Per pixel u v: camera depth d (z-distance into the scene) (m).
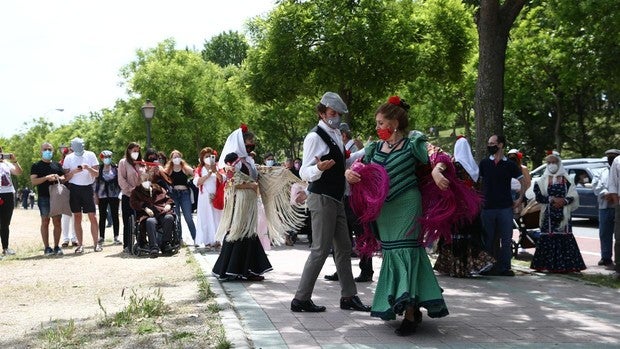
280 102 25.16
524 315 7.09
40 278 10.24
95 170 14.08
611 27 25.55
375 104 26.58
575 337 6.06
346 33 22.09
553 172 10.60
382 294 6.12
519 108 36.31
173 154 14.99
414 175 6.16
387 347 5.62
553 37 30.58
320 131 6.99
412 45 22.84
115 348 5.65
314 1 22.67
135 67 56.31
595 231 18.25
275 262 11.88
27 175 116.81
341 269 7.25
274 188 9.25
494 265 10.20
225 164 9.16
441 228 6.09
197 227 14.36
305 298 7.12
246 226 9.21
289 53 22.66
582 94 40.69
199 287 8.83
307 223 14.94
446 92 38.25
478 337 6.04
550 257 10.46
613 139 42.94
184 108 54.81
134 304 7.36
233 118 54.84
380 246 6.40
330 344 5.71
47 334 6.21
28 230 22.98
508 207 10.16
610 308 7.50
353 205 6.29
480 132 12.21
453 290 8.77
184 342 5.73
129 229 13.49
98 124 82.81
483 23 12.24
